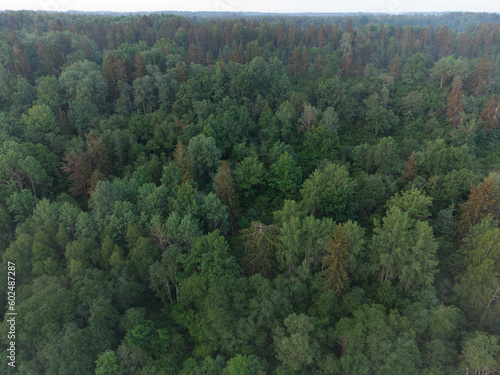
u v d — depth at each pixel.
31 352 47.06
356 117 135.38
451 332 50.53
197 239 60.56
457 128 119.31
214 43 182.25
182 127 102.81
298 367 46.91
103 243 58.94
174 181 79.69
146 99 122.88
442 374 45.00
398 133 126.81
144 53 136.00
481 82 137.88
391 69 161.25
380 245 59.16
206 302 52.06
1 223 63.31
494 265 55.16
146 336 51.59
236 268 59.47
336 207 74.19
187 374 48.19
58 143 95.31
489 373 43.34
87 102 109.44
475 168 92.19
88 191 81.25
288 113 111.56
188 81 119.62
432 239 58.56
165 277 57.31
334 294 53.72
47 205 63.78
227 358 52.25
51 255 58.06
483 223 60.78
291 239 57.56
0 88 111.56
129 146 99.62
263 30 189.75
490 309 53.28
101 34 179.50
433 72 148.88
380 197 80.75
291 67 161.50
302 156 106.56
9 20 170.88
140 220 65.44
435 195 80.81
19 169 75.31
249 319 51.06
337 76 143.38
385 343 45.19
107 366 45.50
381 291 56.50
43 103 107.81
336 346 52.31
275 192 92.56
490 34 193.00
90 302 51.25
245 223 79.50
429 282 55.12
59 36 148.12
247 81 126.56
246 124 117.75
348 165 98.94
